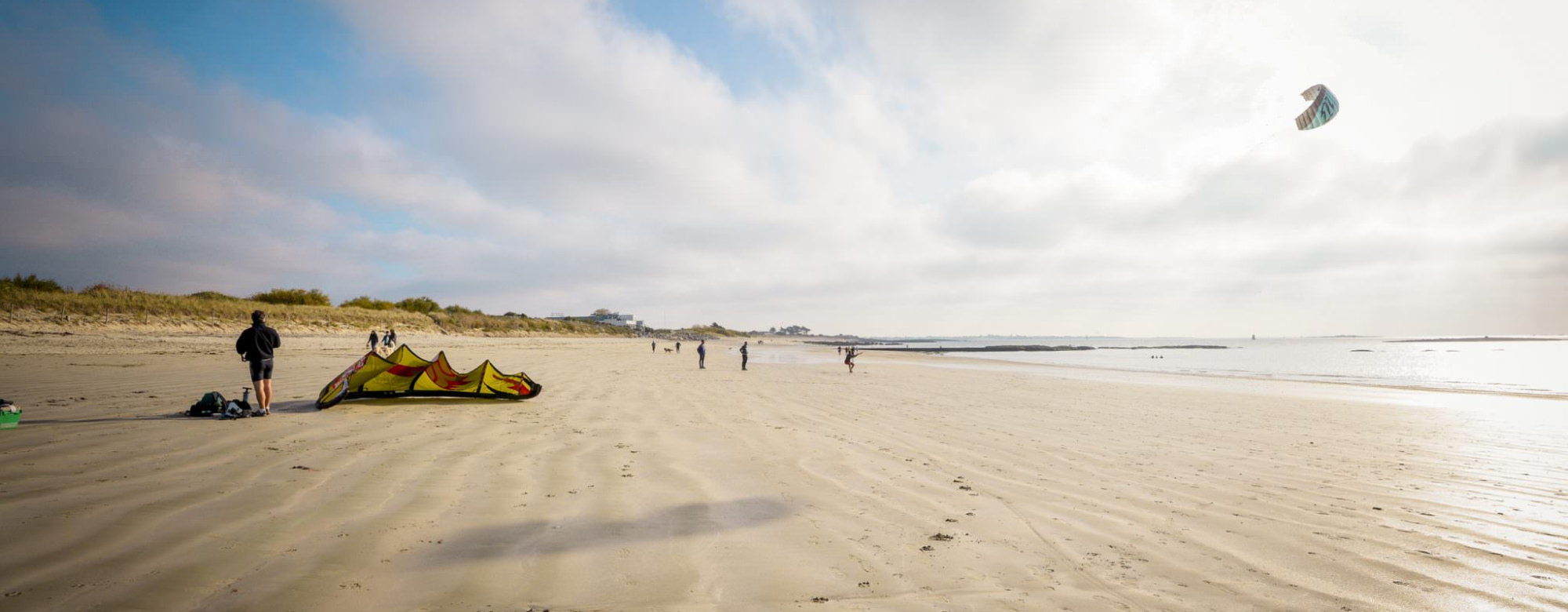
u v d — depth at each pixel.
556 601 2.72
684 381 16.14
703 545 3.49
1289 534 4.03
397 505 3.99
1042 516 4.34
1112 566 3.39
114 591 2.57
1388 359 50.62
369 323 40.09
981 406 12.02
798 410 10.41
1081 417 10.59
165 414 7.05
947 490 5.01
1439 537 4.02
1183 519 4.35
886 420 9.44
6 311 21.20
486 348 36.34
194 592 2.60
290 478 4.52
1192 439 8.28
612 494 4.51
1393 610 2.88
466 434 6.71
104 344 18.34
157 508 3.68
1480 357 56.34
